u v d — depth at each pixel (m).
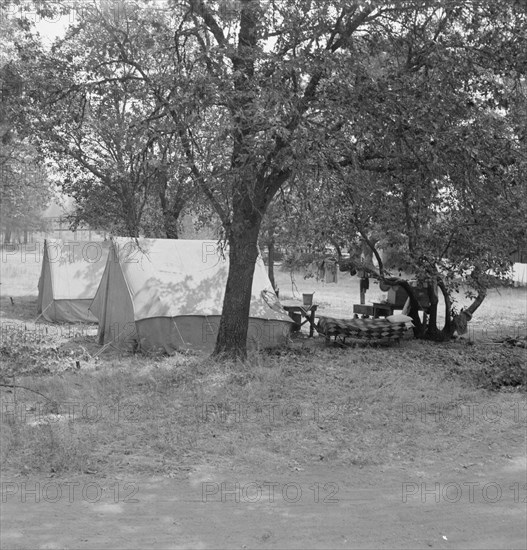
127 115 15.16
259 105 9.02
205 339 13.46
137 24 11.73
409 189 12.40
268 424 7.71
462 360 12.77
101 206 19.17
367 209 13.92
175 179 12.66
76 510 5.23
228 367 11.17
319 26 10.09
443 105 10.12
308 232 14.14
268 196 11.47
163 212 17.05
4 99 11.26
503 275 15.36
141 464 6.29
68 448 6.54
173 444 6.87
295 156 9.23
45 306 19.31
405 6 10.60
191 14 10.80
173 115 10.30
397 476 6.17
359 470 6.32
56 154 17.50
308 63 9.71
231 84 9.77
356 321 14.76
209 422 7.76
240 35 10.54
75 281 18.88
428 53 10.67
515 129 10.52
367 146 10.94
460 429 7.66
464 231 14.26
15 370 10.77
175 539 4.74
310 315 16.27
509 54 10.48
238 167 10.04
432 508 5.40
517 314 22.30
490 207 12.30
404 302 17.33
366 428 7.67
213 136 10.61
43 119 12.10
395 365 12.08
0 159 19.44
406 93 10.03
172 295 13.54
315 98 10.08
